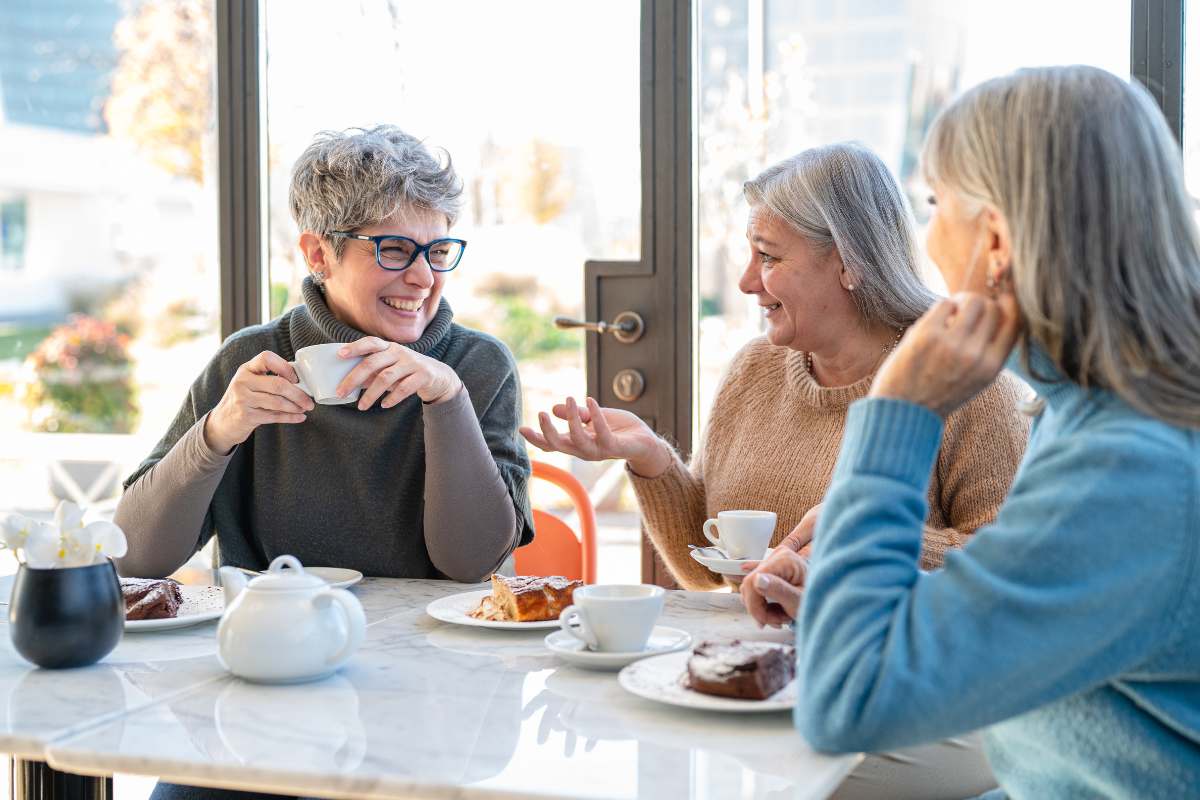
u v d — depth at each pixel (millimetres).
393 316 1769
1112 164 850
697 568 1884
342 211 1703
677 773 851
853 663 833
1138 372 836
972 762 1325
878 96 2375
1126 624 792
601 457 1753
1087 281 854
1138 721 860
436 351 1852
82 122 2941
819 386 1756
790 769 860
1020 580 806
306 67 2705
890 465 899
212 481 1628
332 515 1777
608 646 1150
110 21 2891
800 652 903
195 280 2891
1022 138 875
